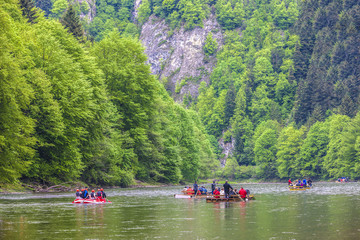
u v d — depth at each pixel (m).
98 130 64.69
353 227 23.17
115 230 22.94
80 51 67.81
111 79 76.69
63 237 20.81
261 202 42.50
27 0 98.19
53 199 45.56
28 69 52.31
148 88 81.25
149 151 83.31
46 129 52.91
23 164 41.72
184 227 23.89
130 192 62.75
